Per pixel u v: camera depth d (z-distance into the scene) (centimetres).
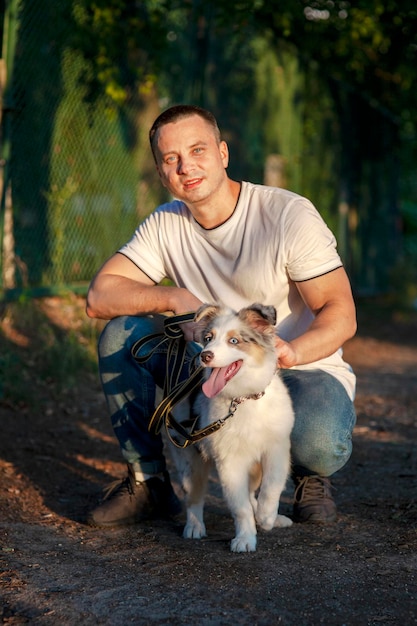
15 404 566
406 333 1175
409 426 595
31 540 333
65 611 261
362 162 1312
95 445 512
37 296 719
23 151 697
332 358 365
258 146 960
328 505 357
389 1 1011
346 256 1238
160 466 365
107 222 802
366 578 285
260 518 328
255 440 320
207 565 300
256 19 985
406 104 1432
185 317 336
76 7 739
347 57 1219
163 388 353
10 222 687
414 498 395
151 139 346
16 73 684
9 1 660
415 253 2012
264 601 266
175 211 364
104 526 355
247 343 318
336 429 343
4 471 434
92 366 679
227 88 895
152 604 264
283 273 340
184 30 838
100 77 761
